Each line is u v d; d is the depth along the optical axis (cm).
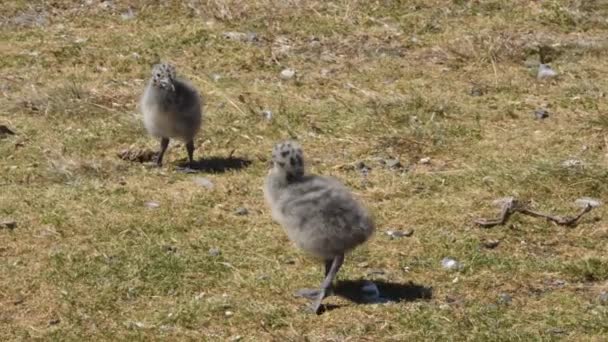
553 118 1791
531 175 1544
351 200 1196
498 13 2227
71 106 1792
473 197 1496
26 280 1267
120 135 1706
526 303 1238
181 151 1673
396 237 1386
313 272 1291
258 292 1246
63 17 2211
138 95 1875
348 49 2089
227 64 2019
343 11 2225
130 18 2209
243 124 1756
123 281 1265
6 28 2161
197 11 2219
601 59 2050
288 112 1794
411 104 1823
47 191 1496
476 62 2028
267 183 1230
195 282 1267
